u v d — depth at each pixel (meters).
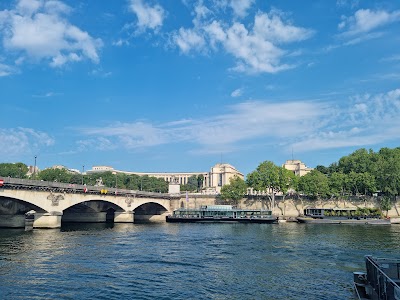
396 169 143.25
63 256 49.59
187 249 58.25
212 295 32.50
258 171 161.88
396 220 134.00
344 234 83.81
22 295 31.66
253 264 46.06
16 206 87.50
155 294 32.59
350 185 155.75
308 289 34.31
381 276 25.05
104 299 31.05
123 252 54.16
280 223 129.00
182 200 160.12
